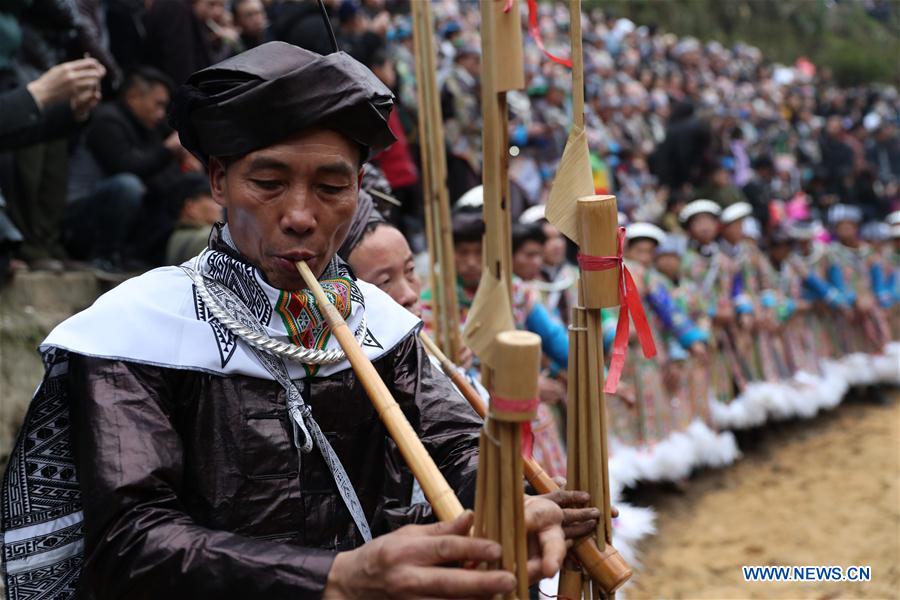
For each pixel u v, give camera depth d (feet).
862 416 21.94
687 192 23.47
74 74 9.16
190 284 4.29
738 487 16.81
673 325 16.44
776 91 48.65
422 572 3.34
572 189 4.19
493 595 3.36
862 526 14.85
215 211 11.97
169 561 3.59
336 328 4.03
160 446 3.91
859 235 31.48
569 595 4.36
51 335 4.02
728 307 18.90
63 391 4.21
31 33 11.19
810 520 15.14
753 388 19.19
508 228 3.66
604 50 38.83
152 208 13.25
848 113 49.83
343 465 4.38
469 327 3.57
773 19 73.77
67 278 11.90
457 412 4.76
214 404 4.12
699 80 44.42
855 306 22.89
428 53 7.46
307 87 3.89
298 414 4.15
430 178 7.85
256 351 4.21
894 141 41.60
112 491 3.72
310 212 4.03
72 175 13.12
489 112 3.52
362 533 4.25
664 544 14.08
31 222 11.85
